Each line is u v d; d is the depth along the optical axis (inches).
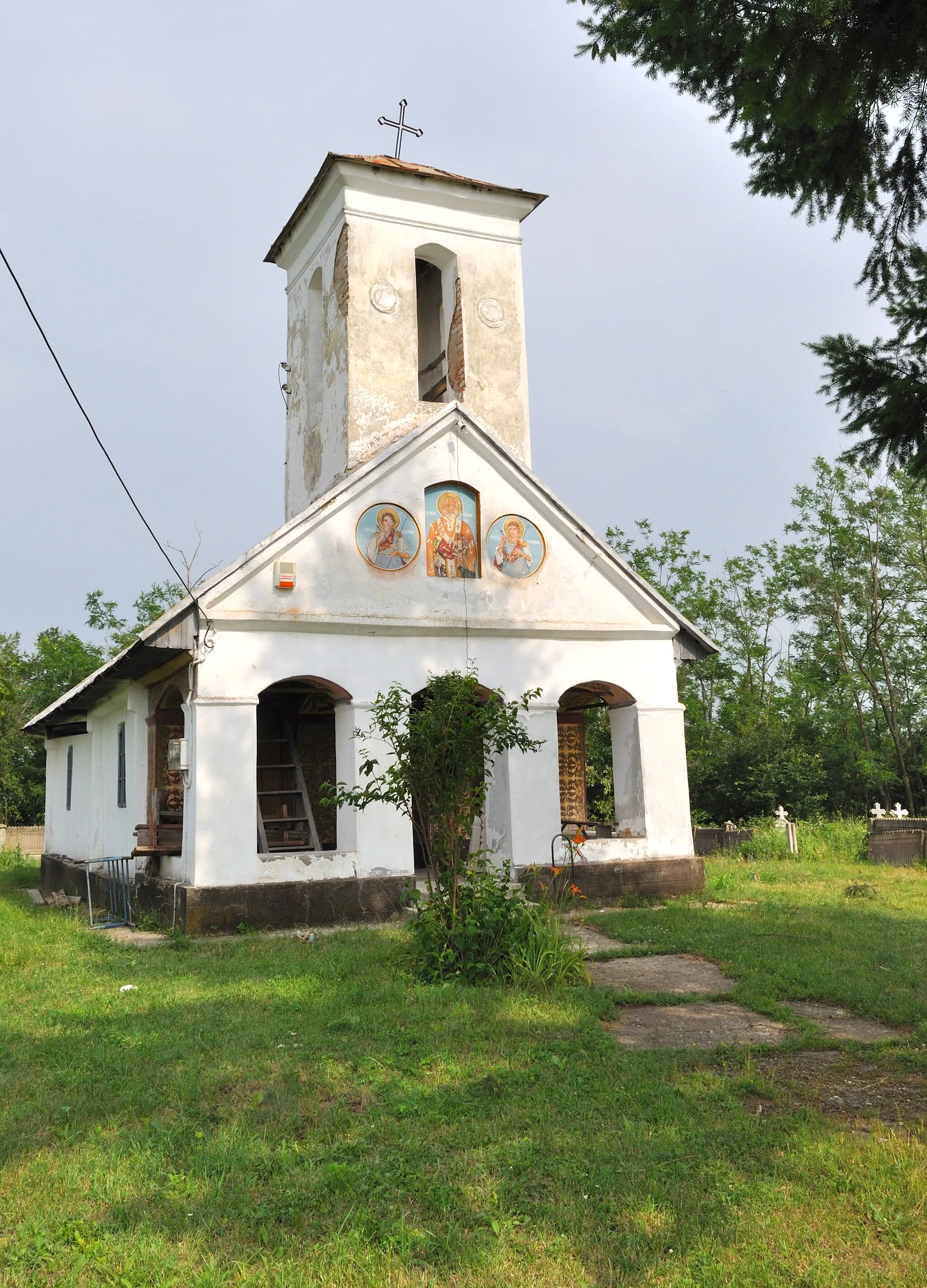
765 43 249.3
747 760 1221.1
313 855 568.1
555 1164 216.2
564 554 673.0
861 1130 241.1
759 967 419.2
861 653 1520.7
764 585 1621.6
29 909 720.3
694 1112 249.6
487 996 367.2
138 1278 174.4
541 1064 287.6
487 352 746.2
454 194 748.6
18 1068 291.9
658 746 679.7
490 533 650.8
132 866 660.1
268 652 576.1
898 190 296.7
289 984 395.2
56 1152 228.5
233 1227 193.0
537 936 400.5
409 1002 359.6
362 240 716.0
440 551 636.1
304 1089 265.6
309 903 557.6
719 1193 201.9
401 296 720.3
